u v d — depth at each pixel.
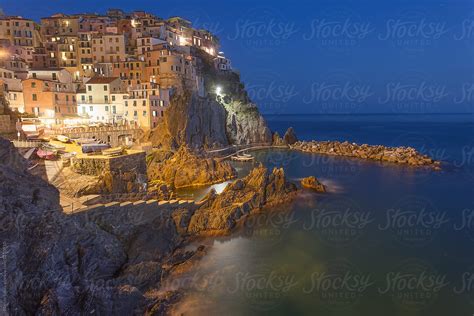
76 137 68.31
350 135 179.62
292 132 133.75
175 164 72.25
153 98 87.56
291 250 41.03
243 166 92.88
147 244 36.62
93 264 29.78
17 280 22.44
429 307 30.73
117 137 77.62
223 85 126.88
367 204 58.56
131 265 32.62
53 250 25.55
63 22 110.56
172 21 131.88
